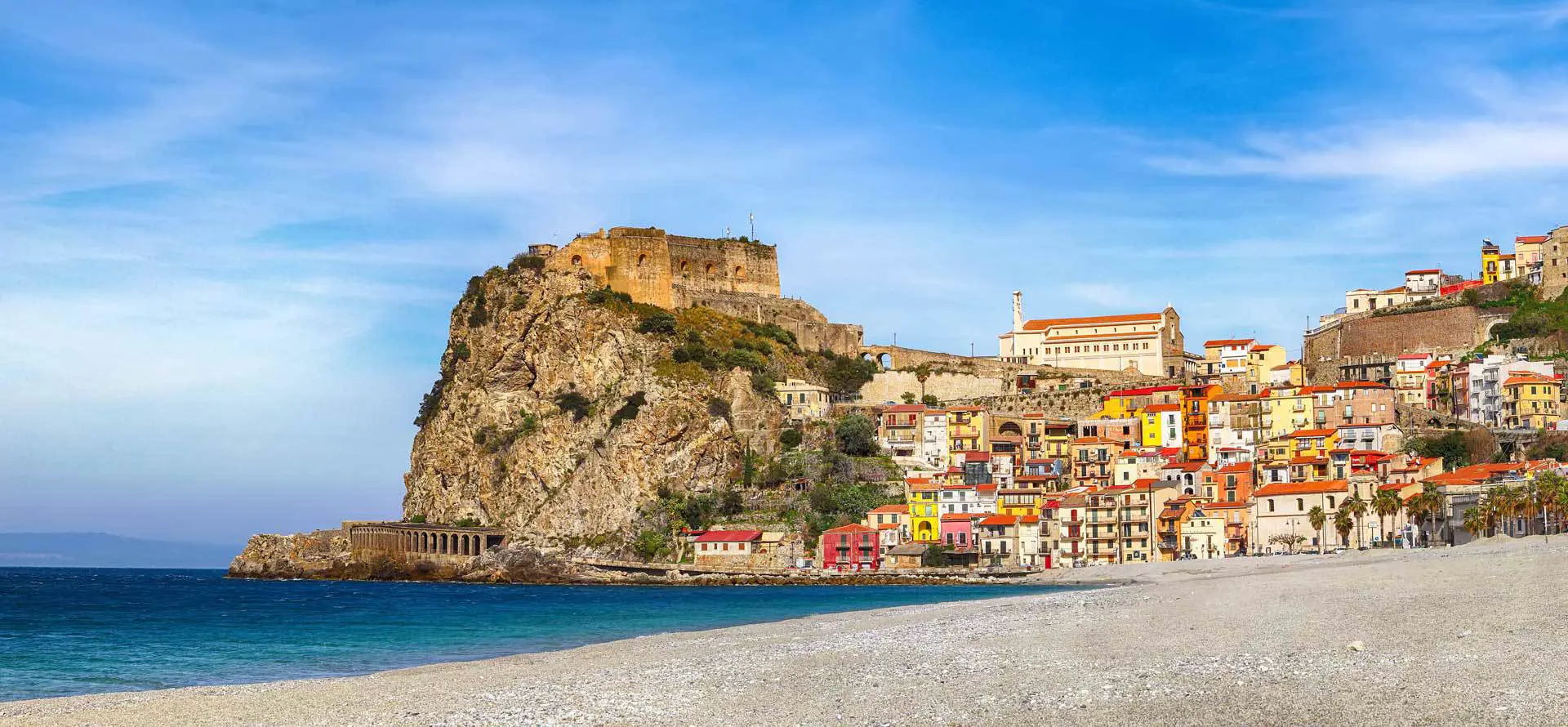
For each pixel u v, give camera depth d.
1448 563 130.12
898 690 66.94
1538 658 62.47
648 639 111.56
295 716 67.81
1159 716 55.81
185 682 94.56
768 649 90.75
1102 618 98.69
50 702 74.38
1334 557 195.88
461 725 62.91
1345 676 61.16
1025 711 58.75
